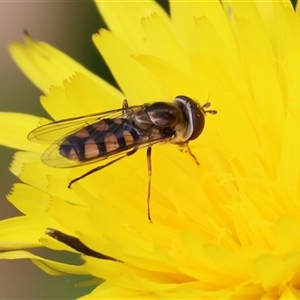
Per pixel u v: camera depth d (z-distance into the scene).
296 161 0.10
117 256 0.10
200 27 0.11
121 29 0.11
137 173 0.10
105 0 0.11
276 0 0.11
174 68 0.11
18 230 0.11
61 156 0.10
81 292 0.12
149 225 0.10
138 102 0.11
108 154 0.10
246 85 0.10
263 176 0.10
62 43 0.14
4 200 0.13
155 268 0.10
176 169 0.10
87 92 0.11
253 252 0.10
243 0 0.11
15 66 0.14
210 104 0.10
